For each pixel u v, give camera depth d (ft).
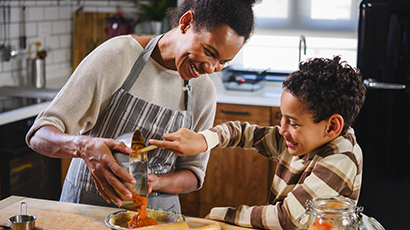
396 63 8.23
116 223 3.35
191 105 4.36
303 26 10.71
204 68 3.66
